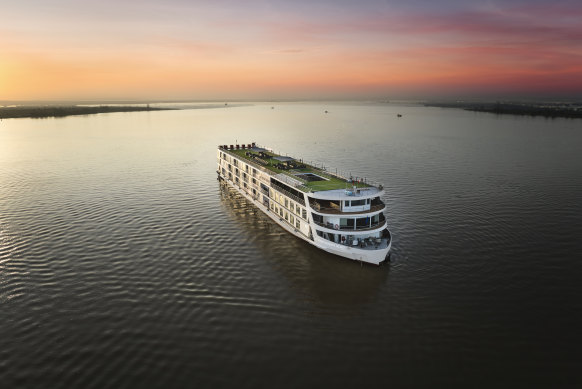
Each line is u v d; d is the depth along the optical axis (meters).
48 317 49.44
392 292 56.38
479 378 39.69
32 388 38.03
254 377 39.75
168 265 64.25
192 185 116.75
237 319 49.81
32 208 92.25
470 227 79.31
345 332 47.38
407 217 85.88
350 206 68.38
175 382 39.03
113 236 75.62
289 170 91.38
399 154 169.38
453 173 129.88
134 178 124.56
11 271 60.97
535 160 151.88
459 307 52.25
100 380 39.19
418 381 39.34
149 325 48.19
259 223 85.25
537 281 58.16
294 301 54.31
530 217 84.62
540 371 40.53
